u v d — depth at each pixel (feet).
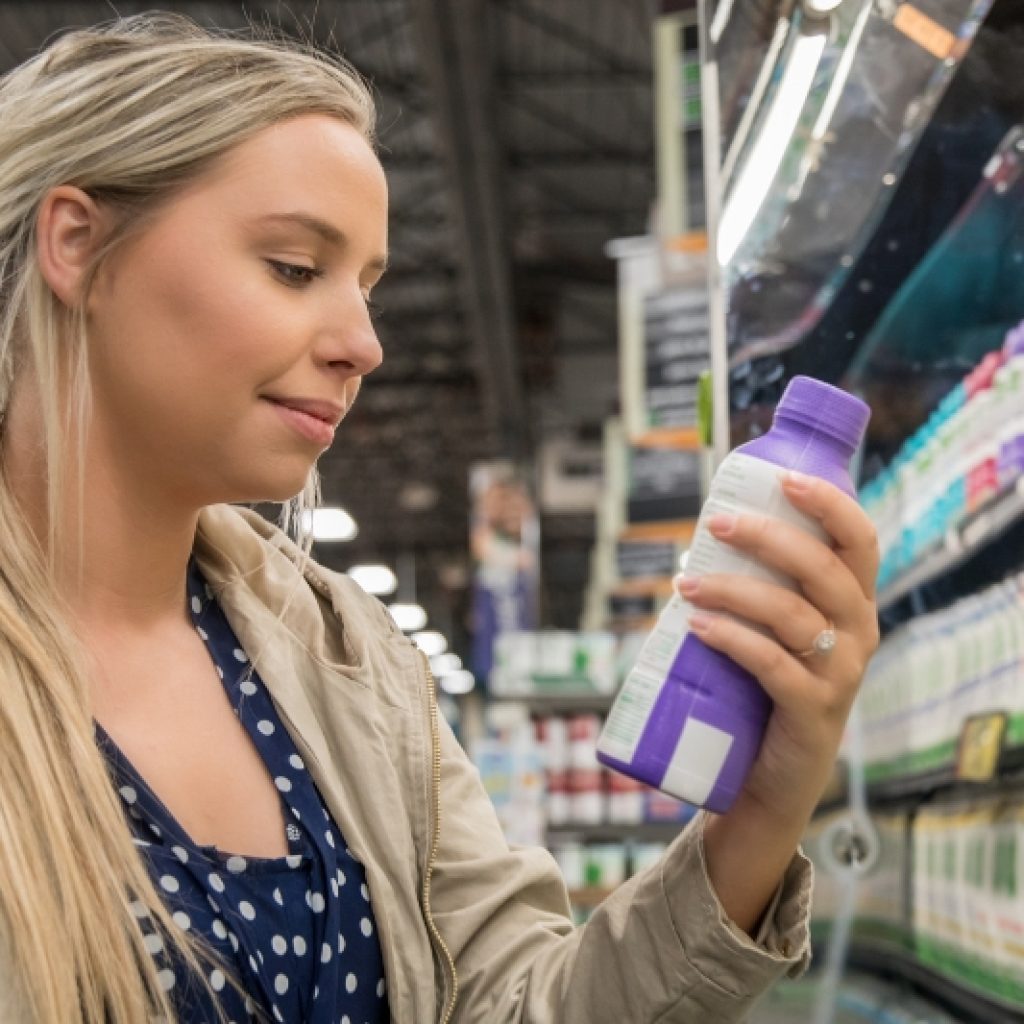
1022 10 4.26
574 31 33.09
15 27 33.27
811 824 5.17
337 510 58.13
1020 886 3.94
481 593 38.63
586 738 16.51
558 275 48.73
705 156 5.14
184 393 3.39
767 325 4.95
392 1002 3.69
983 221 4.36
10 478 3.60
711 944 3.38
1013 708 4.04
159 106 3.44
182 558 3.79
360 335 3.51
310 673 4.05
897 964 4.75
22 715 3.22
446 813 4.16
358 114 3.68
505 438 57.16
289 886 3.58
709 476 5.32
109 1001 3.15
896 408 4.74
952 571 4.45
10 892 3.05
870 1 4.66
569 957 3.76
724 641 3.21
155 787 3.52
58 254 3.48
